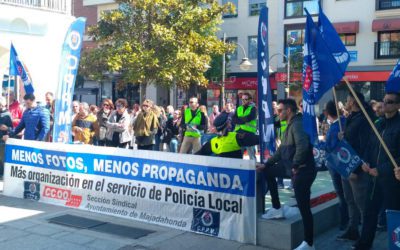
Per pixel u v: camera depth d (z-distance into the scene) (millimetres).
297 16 26953
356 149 5504
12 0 17281
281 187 9039
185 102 30141
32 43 18109
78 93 33750
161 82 20656
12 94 11797
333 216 6441
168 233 6094
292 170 5176
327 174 11055
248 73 29188
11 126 10352
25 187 8156
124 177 6895
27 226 6398
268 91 6371
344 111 7473
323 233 6125
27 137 9250
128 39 20375
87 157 7312
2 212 7176
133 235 6000
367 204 5145
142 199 6691
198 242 5703
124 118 10820
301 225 5551
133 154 6766
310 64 5074
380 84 24938
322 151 7230
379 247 5535
